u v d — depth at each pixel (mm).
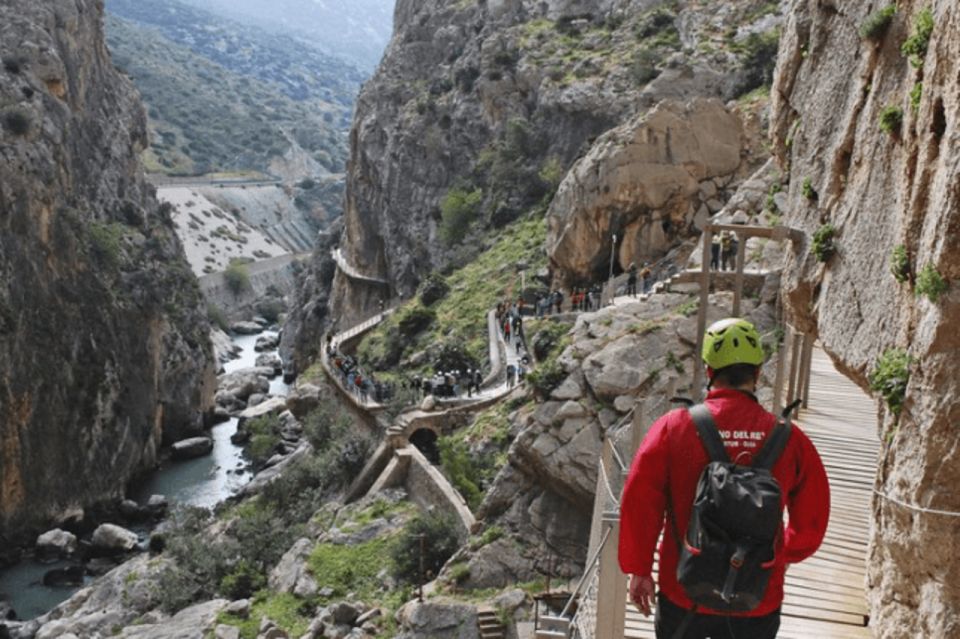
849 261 14203
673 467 5426
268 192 193375
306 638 32719
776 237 17578
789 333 19875
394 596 34281
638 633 9852
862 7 15203
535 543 32781
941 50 9664
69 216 70625
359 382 54562
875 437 18297
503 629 29547
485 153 81688
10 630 42438
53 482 59781
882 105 13352
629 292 43469
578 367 33500
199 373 82250
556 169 73562
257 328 134875
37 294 62969
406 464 43344
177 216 153875
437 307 68688
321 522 43250
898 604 10086
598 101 72562
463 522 35906
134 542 54469
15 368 58438
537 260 66000
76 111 80625
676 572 5285
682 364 32344
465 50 91688
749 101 57969
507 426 42781
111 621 40031
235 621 35469
